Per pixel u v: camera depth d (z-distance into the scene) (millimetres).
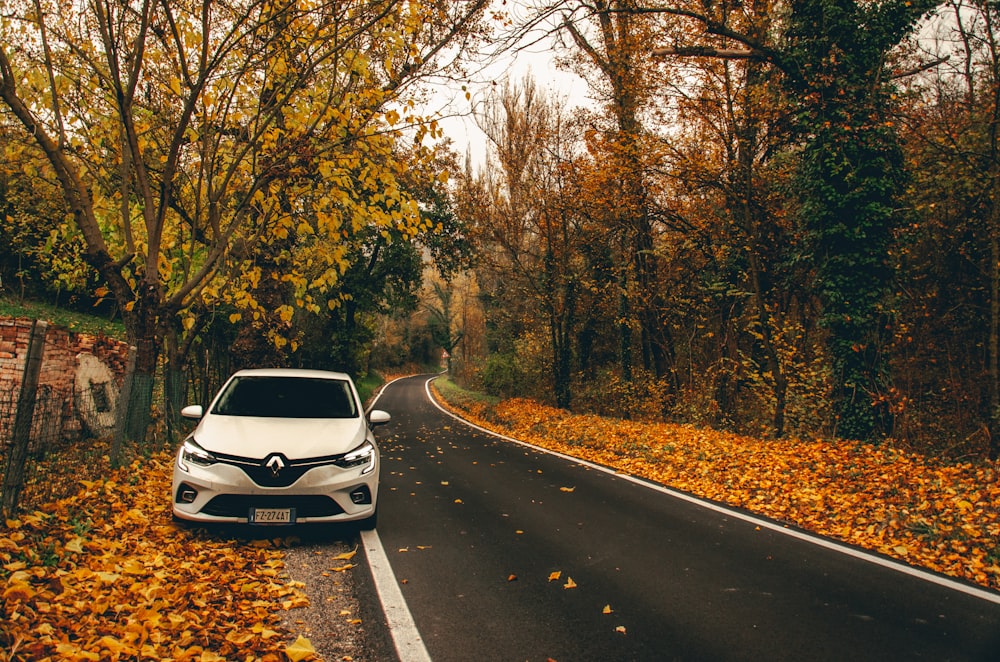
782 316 14656
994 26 9750
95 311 25828
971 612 3762
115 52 6168
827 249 10789
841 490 7246
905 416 10398
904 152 11125
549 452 12102
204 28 6445
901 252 11672
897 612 3758
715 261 15516
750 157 13227
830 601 3938
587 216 17828
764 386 13281
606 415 19547
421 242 25250
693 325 16938
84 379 9195
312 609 3723
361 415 6047
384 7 6953
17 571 3539
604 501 7105
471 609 3762
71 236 7738
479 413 22688
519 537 5461
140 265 9117
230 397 6004
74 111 7297
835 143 10352
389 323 67062
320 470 4953
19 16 6406
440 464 10195
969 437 10742
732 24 12273
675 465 9672
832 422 11141
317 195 7863
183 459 4926
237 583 3980
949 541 5195
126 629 3057
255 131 7457
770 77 12773
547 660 3094
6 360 7727
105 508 5203
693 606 3842
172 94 7805
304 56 7156
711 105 13062
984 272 11711
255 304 8352
